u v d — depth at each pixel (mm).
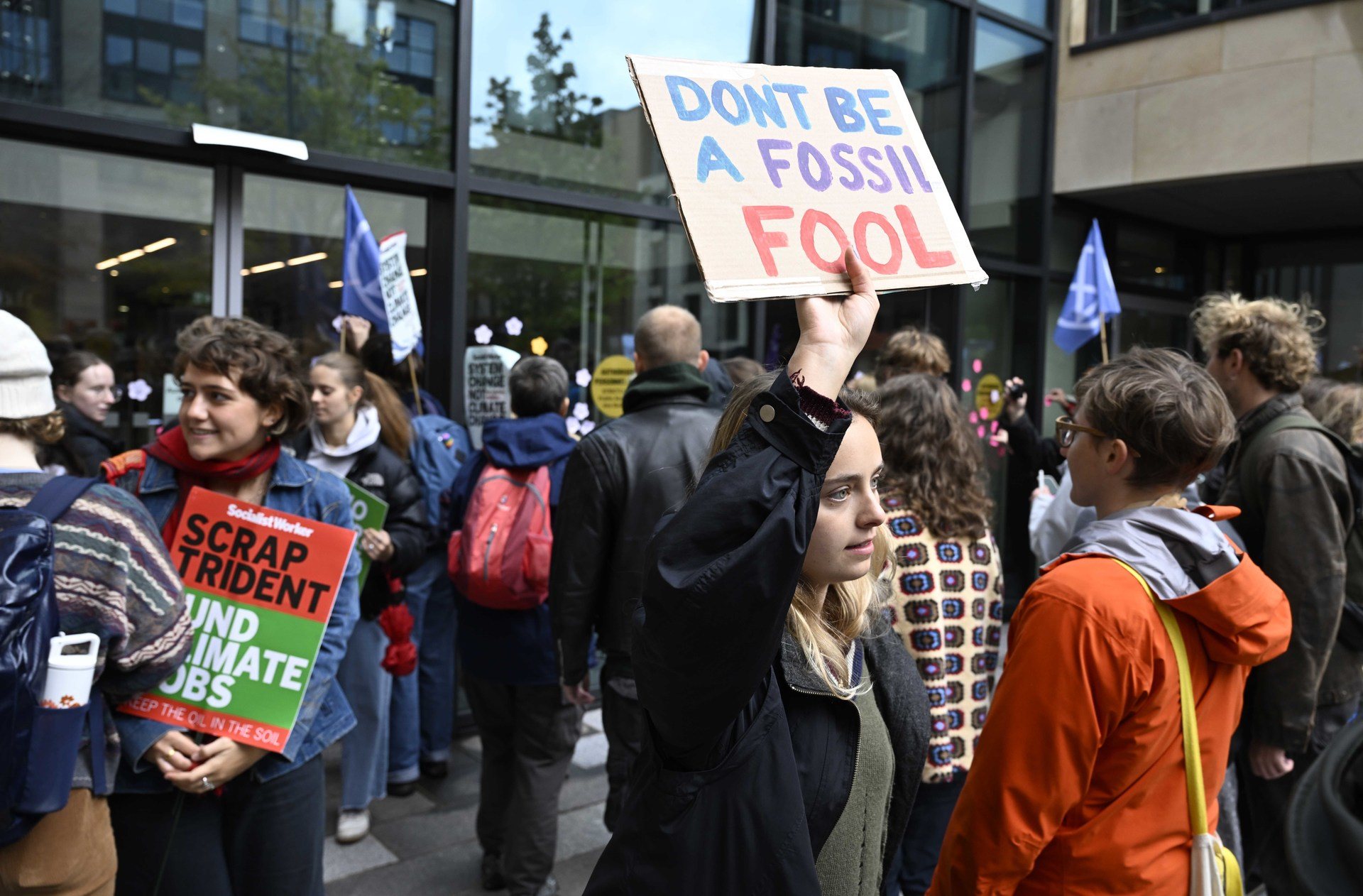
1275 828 1097
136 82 3672
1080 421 1750
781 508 1018
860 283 1263
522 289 4629
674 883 1114
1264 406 2711
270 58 3936
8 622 1430
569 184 4742
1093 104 6625
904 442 2318
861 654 1467
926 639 2221
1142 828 1462
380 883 3205
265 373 2035
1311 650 2436
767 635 1019
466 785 4055
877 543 1579
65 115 3498
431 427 4082
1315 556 2447
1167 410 1608
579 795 3891
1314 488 2471
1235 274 8297
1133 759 1459
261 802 2021
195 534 2025
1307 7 5805
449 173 4340
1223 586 1450
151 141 3678
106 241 3752
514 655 2930
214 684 1957
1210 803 1527
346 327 4301
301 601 2012
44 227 3637
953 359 6293
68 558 1626
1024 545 6656
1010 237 6527
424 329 4504
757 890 1127
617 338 4961
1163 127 6348
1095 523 1640
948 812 2295
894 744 1512
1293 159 5895
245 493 2145
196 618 1989
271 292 4098
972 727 2275
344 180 4184
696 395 2748
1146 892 1442
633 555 2592
